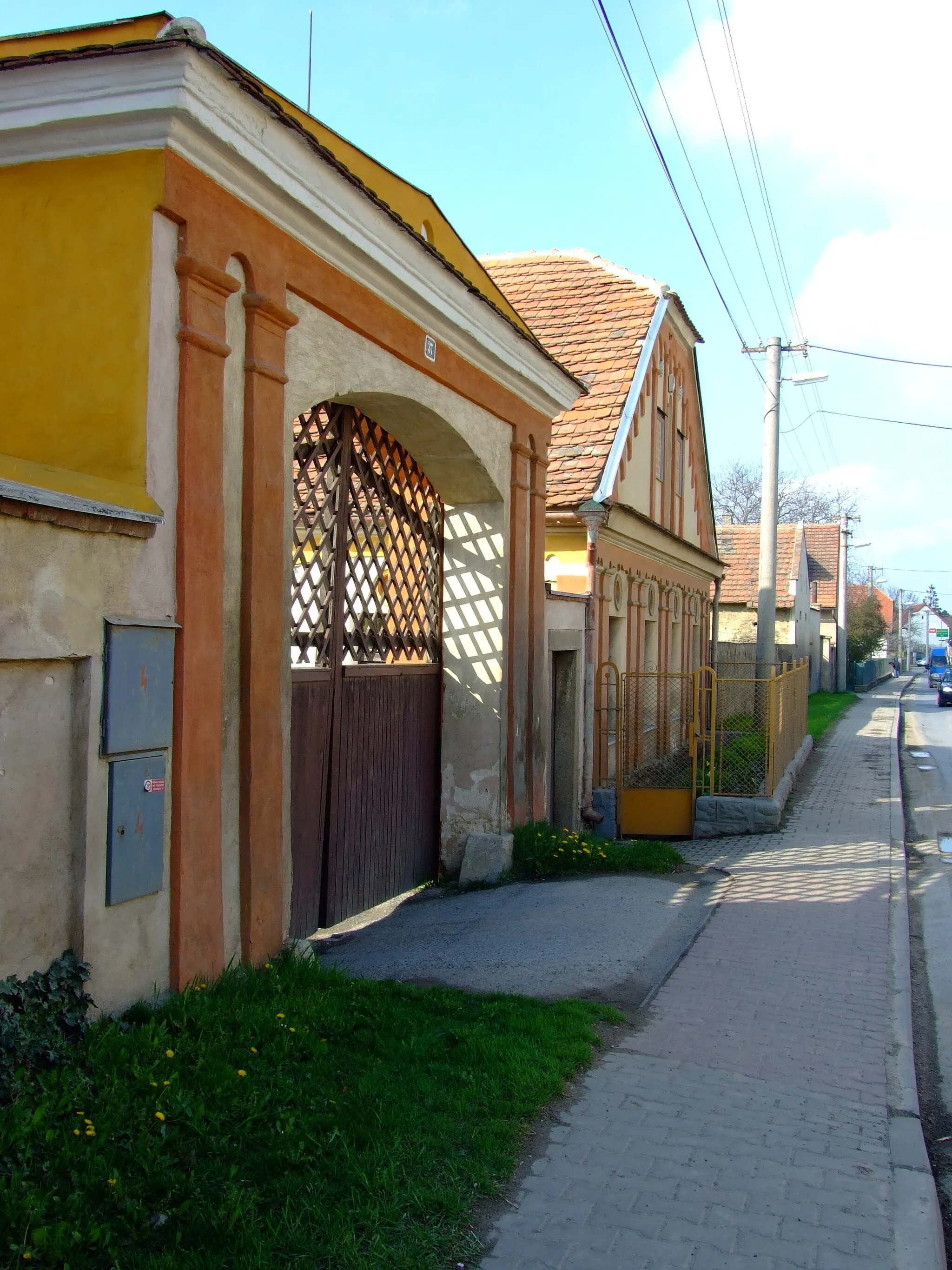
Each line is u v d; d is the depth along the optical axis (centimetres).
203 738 488
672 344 1653
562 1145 405
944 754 2180
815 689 4534
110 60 450
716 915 781
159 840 457
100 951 426
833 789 1502
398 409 741
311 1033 455
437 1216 341
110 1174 318
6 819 385
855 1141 424
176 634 471
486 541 910
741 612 3081
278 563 551
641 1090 462
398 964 641
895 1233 355
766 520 1619
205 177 487
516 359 880
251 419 529
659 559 1588
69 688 416
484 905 793
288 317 554
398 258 657
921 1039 578
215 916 498
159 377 466
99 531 421
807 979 634
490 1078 444
